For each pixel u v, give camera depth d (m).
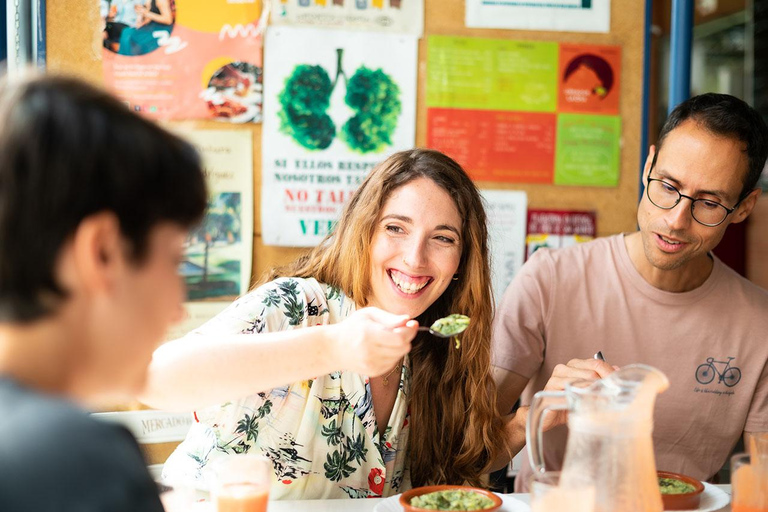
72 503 0.57
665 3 3.36
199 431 1.57
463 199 1.60
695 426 1.89
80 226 0.66
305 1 2.19
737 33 3.85
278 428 1.53
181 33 2.15
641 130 2.38
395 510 1.29
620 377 1.12
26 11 2.10
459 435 1.68
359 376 1.57
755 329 1.87
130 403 2.14
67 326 0.68
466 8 2.27
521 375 1.93
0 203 0.65
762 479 1.23
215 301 2.20
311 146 2.23
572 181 2.35
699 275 1.90
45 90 0.69
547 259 1.98
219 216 2.19
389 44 2.24
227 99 2.18
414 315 1.59
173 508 1.27
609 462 1.10
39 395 0.63
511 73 2.30
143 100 2.15
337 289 1.65
